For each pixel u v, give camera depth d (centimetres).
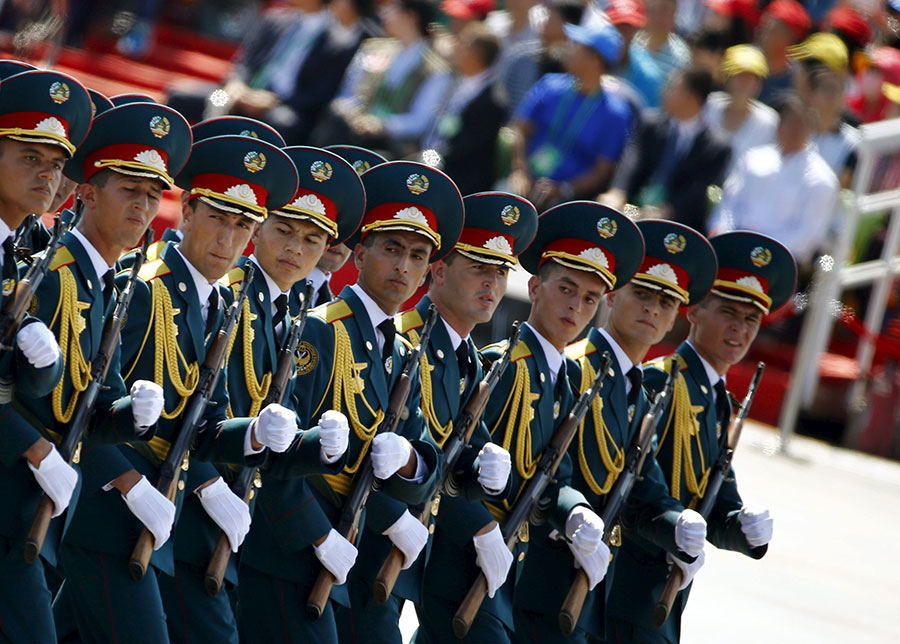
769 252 2694
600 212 2436
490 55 4619
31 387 1786
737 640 3272
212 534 2081
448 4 5175
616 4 4900
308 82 4784
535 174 4559
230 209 2098
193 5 6419
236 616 2175
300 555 2109
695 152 4628
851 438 5316
